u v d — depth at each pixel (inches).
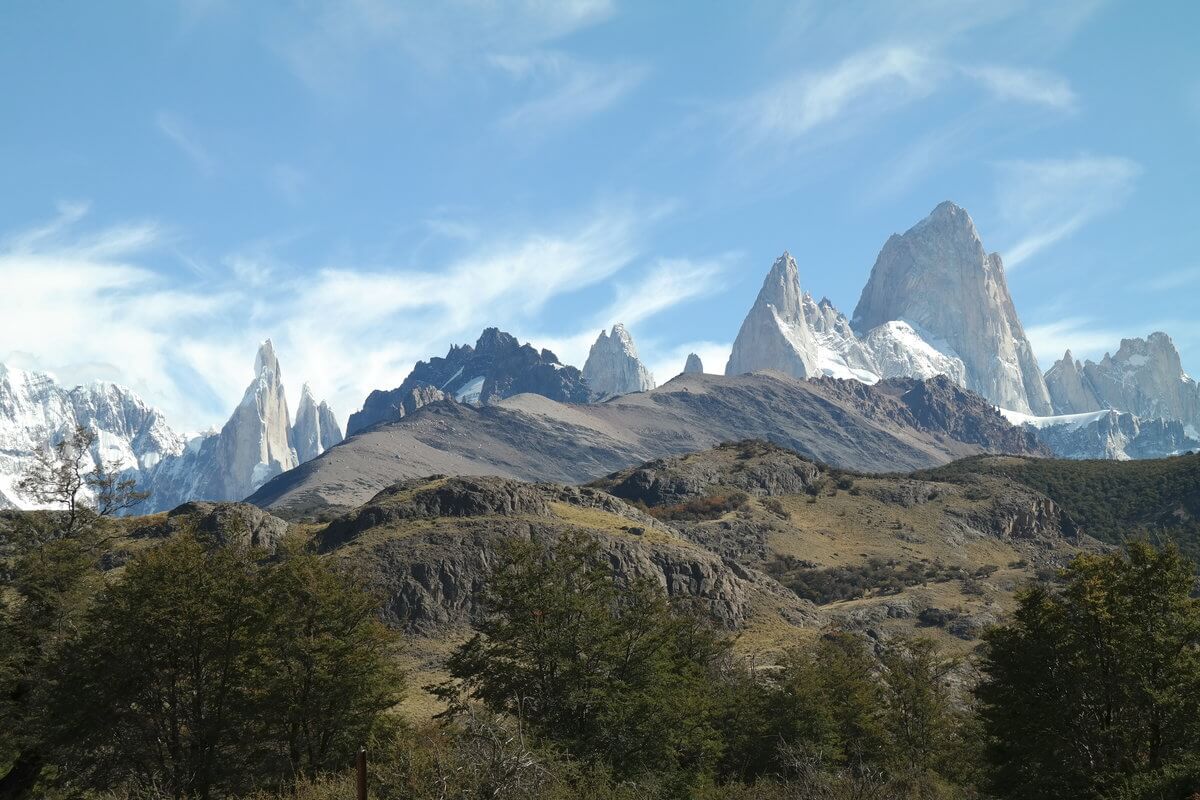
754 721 3376.0
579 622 2832.2
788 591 6825.8
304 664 2463.1
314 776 2342.5
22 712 2549.2
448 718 2637.8
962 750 3496.6
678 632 3341.5
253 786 2352.4
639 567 5851.4
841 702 3644.2
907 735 3688.5
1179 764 2180.1
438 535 5767.7
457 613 5378.9
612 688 2778.1
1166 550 2517.2
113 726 2443.4
